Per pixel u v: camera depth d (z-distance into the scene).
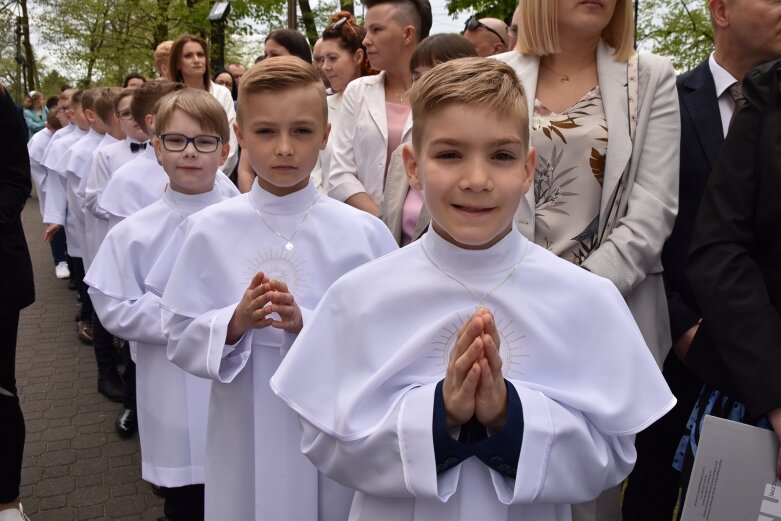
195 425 2.52
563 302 1.38
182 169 2.66
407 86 3.30
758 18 2.06
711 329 1.63
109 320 2.58
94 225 5.02
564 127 2.08
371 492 1.33
